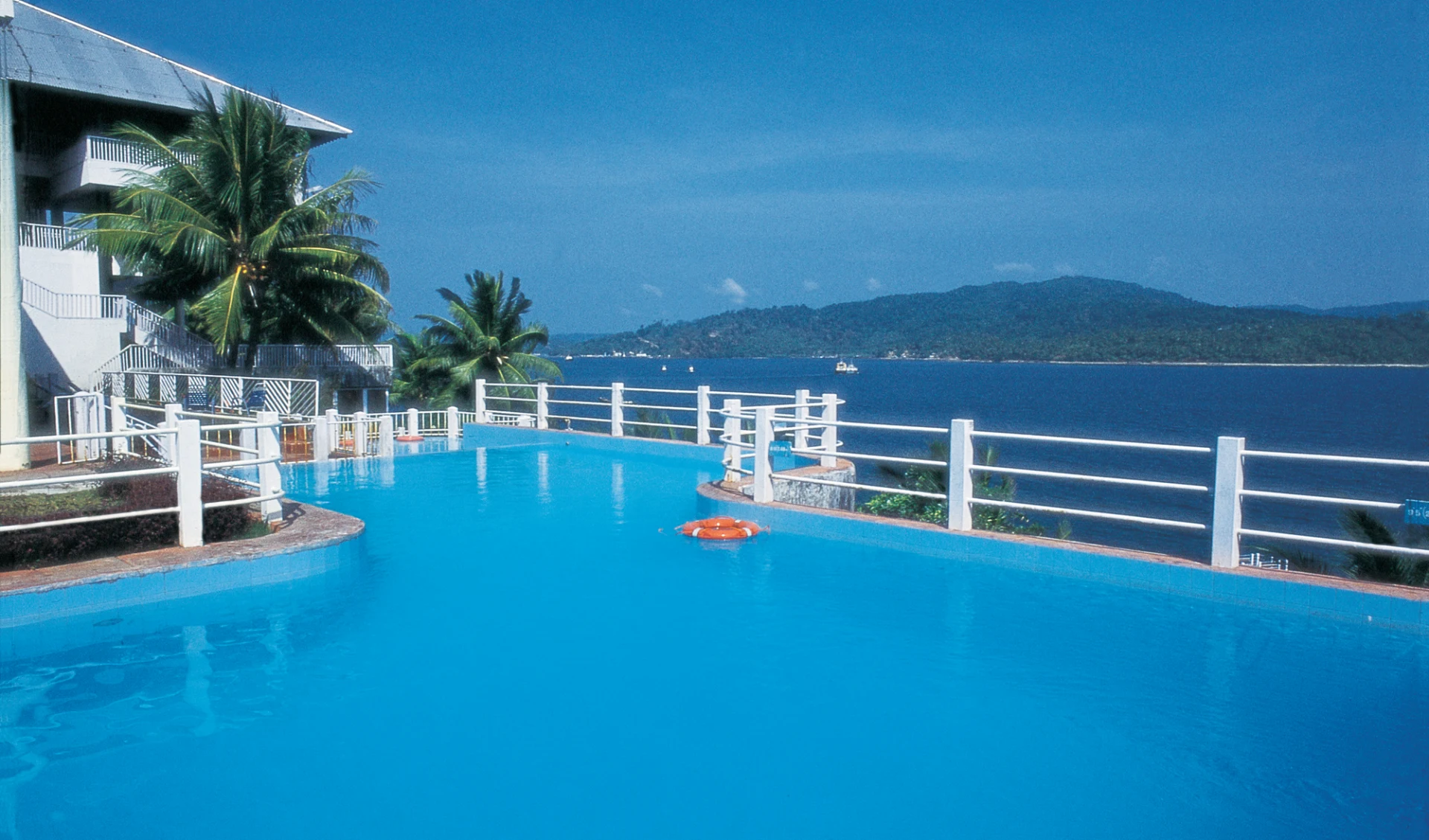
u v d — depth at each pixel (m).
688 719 5.58
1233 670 6.31
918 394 119.25
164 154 26.94
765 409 11.25
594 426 60.84
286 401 22.86
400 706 5.80
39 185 33.62
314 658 6.64
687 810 4.54
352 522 9.91
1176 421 80.19
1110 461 65.19
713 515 11.61
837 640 7.00
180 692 6.06
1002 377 183.25
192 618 7.54
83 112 32.38
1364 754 5.09
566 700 5.89
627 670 6.40
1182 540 41.12
